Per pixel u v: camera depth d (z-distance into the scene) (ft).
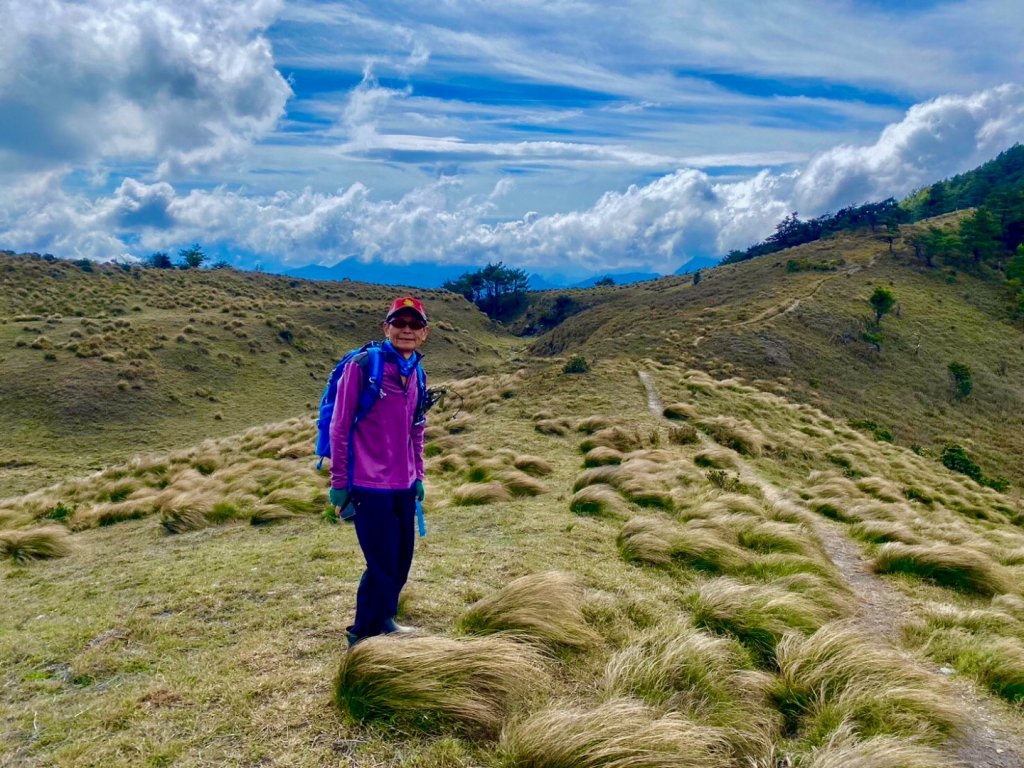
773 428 75.31
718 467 46.68
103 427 128.47
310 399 168.66
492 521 27.55
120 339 167.02
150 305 224.94
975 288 306.76
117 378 145.18
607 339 222.07
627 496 32.58
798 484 48.57
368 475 12.24
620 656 12.82
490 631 14.06
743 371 174.09
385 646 11.51
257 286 324.19
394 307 12.55
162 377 153.07
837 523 34.40
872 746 10.43
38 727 11.21
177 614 16.70
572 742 9.61
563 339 323.57
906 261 338.13
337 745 10.08
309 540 25.81
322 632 14.61
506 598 14.89
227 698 11.56
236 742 10.18
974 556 23.21
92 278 256.73
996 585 22.29
